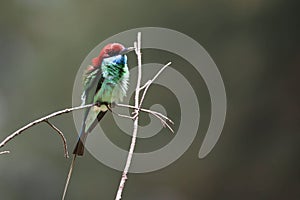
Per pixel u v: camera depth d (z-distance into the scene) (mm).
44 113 19578
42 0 20578
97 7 19234
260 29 17531
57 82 19578
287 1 17234
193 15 17859
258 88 17562
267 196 17516
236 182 17797
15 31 21047
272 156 17469
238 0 17609
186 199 18141
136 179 18422
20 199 19328
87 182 18828
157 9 18156
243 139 17641
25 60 20828
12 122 20172
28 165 19484
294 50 17328
